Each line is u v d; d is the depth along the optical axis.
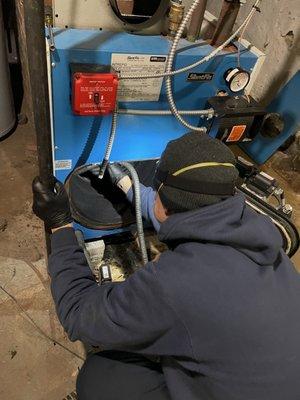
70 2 0.83
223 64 0.99
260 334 0.59
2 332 1.18
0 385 1.08
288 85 1.30
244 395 0.62
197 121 1.10
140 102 0.99
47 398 1.08
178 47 0.94
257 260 0.61
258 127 1.15
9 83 1.70
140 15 0.95
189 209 0.62
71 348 1.18
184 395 0.73
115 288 0.68
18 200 1.58
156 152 1.17
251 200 1.12
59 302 0.76
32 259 1.38
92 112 0.90
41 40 0.56
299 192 1.65
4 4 1.72
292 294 0.65
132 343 0.65
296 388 0.63
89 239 1.35
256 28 1.46
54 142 0.99
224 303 0.57
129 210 1.25
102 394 0.87
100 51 0.83
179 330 0.59
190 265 0.59
